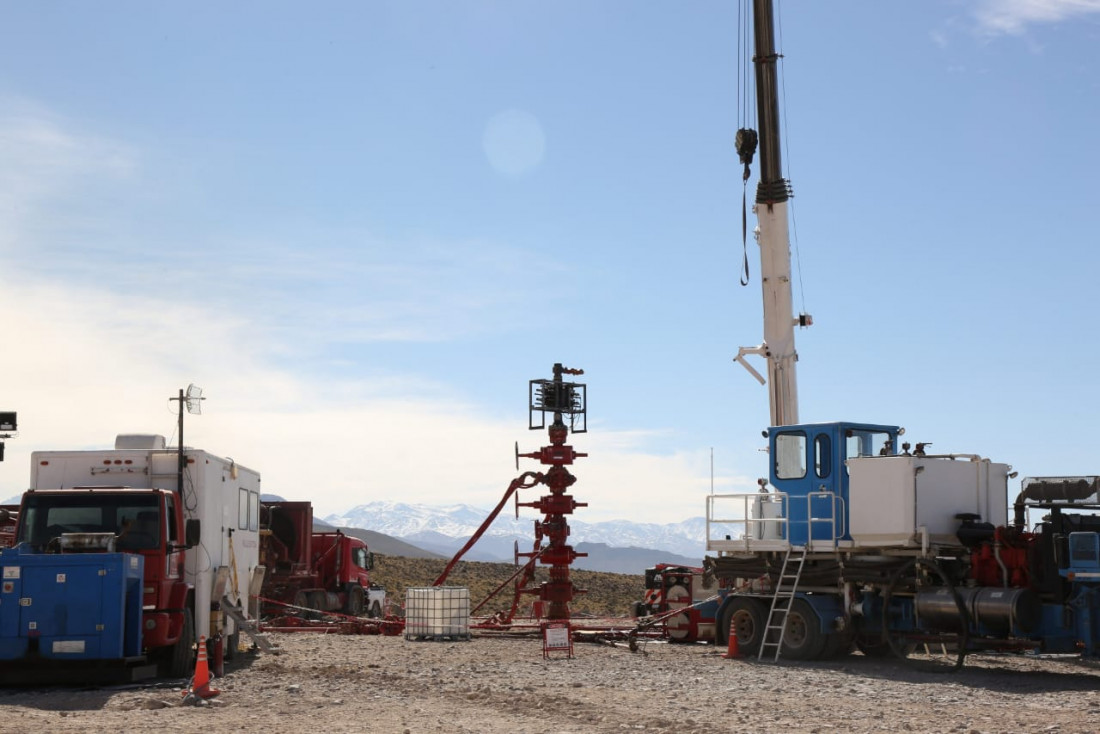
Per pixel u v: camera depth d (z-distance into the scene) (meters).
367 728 13.55
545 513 34.66
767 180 29.73
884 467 22.48
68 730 13.17
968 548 22.06
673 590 29.50
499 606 63.34
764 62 30.00
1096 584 19.47
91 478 19.89
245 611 23.23
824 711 15.22
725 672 20.69
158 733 13.00
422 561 88.88
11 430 20.28
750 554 25.14
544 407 34.69
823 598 23.52
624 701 16.30
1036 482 20.38
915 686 18.47
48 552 18.12
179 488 19.69
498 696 16.81
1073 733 13.16
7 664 18.17
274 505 37.94
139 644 17.92
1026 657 24.41
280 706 15.80
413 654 24.75
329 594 39.06
